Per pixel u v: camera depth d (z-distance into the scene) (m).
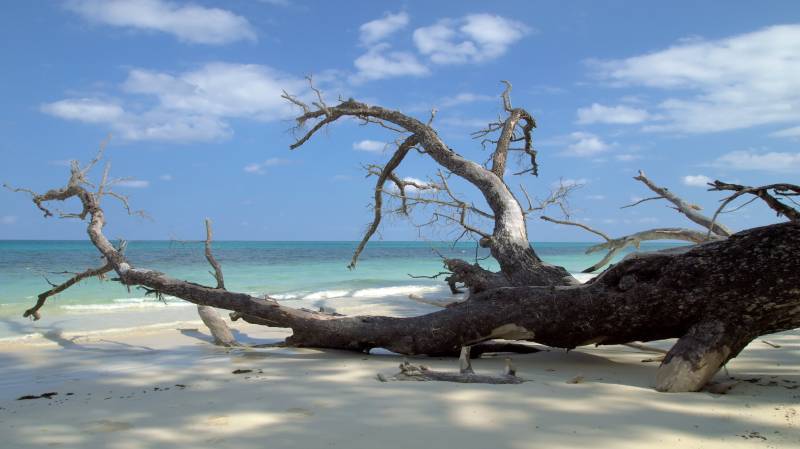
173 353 7.89
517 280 7.79
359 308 13.60
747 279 5.13
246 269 28.83
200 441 3.77
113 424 4.23
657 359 6.75
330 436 3.80
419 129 10.73
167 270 26.05
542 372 6.05
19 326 10.59
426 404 4.57
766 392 4.93
